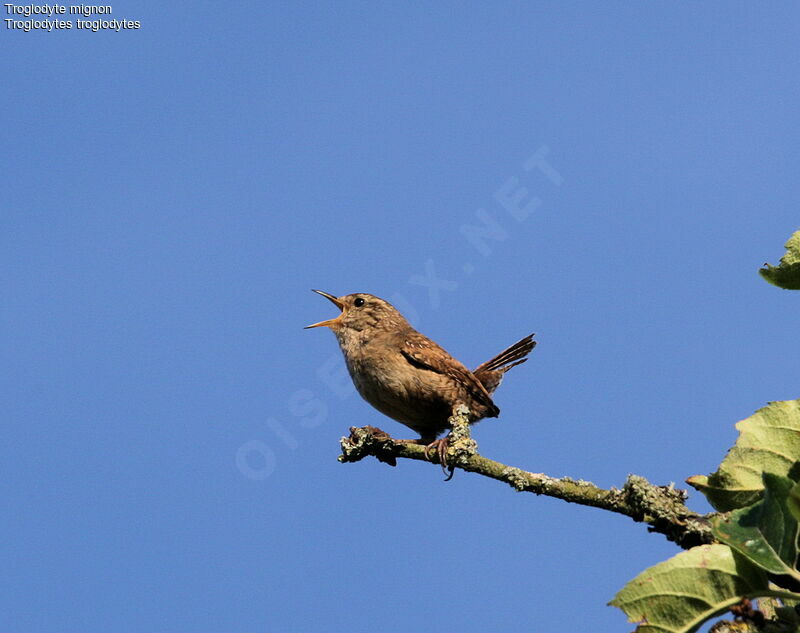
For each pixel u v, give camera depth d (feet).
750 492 14.01
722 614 11.98
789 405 14.08
